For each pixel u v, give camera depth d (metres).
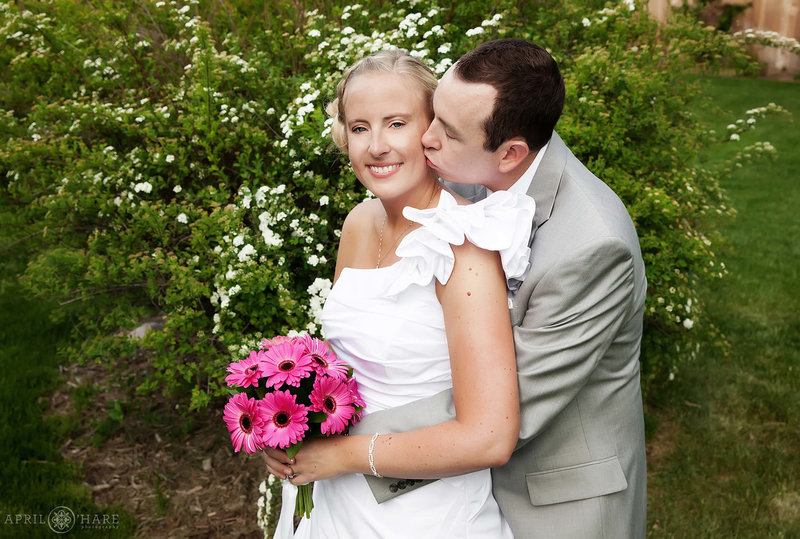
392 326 1.45
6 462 3.07
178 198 3.18
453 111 1.38
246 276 2.53
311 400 1.43
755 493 2.94
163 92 3.44
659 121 3.13
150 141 3.17
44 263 3.05
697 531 2.75
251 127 2.99
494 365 1.31
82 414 3.44
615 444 1.53
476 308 1.33
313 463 1.47
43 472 3.04
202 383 3.47
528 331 1.40
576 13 3.52
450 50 3.08
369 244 1.72
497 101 1.34
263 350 1.57
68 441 3.26
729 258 4.94
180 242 2.99
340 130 1.62
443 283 1.36
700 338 4.00
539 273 1.42
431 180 1.55
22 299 4.29
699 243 2.96
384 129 1.45
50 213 3.07
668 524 2.79
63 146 3.05
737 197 6.04
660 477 3.07
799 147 6.97
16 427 3.29
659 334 3.14
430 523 1.47
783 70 9.53
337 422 1.44
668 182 3.16
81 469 3.09
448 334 1.36
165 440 3.30
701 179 3.51
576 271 1.38
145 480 3.06
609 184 2.92
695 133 3.56
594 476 1.50
